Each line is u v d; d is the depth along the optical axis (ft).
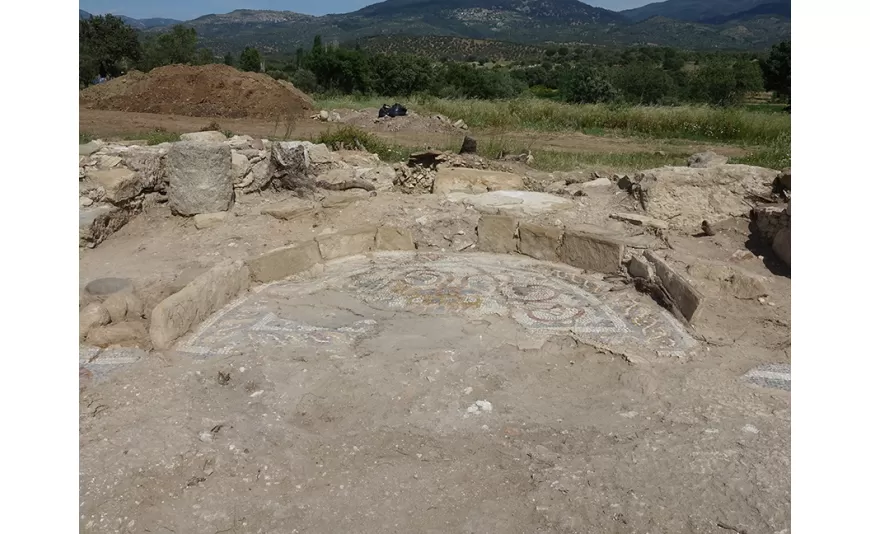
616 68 93.61
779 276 19.07
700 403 12.21
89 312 15.49
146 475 9.62
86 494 9.13
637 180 24.59
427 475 9.92
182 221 23.53
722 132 57.21
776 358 14.58
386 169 30.14
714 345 15.31
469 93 106.83
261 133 55.42
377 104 77.30
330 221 23.79
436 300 18.25
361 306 17.79
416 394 12.53
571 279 19.99
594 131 60.54
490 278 20.03
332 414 11.98
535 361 14.49
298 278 19.81
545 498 9.31
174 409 11.64
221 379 13.14
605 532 8.70
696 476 9.74
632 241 20.80
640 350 14.96
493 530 8.72
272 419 11.54
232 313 17.06
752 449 10.44
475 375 13.44
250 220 23.38
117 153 23.85
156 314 14.75
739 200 22.82
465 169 30.76
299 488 9.62
